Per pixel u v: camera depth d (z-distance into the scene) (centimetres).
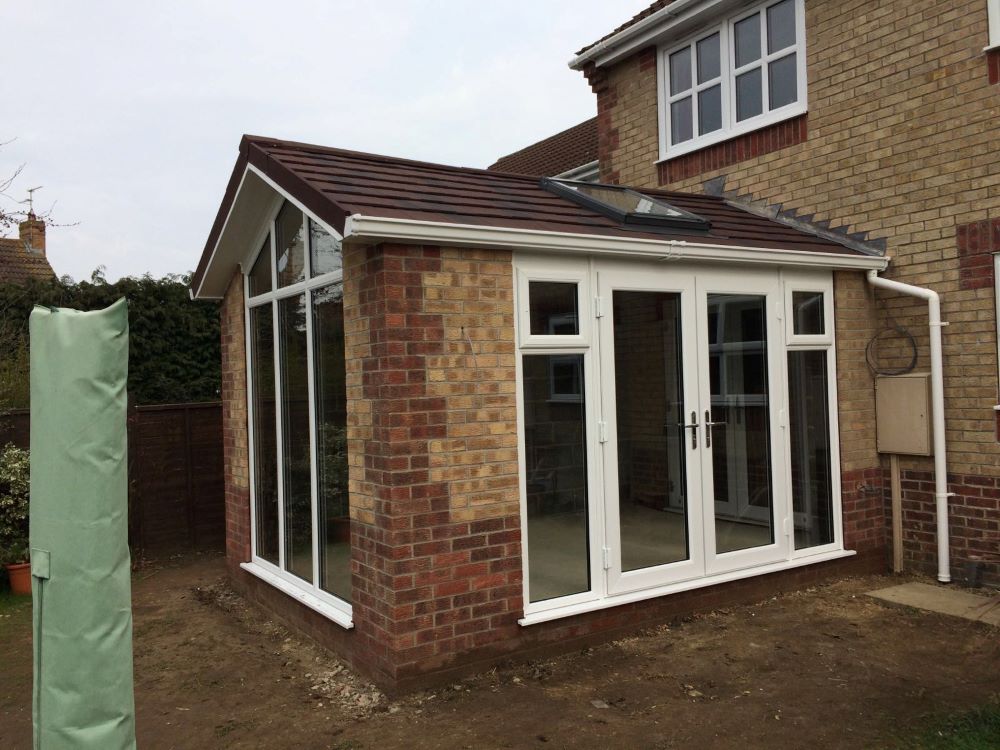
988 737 421
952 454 710
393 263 494
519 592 537
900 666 528
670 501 620
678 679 513
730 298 661
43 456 254
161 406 952
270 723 477
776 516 681
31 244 1523
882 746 419
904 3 740
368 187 554
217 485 999
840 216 796
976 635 528
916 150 731
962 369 701
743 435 666
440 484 507
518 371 543
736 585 652
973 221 690
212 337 1195
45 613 251
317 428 607
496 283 534
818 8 818
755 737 434
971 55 690
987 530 687
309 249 610
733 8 913
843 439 730
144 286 1132
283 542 674
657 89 1023
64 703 247
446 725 456
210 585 820
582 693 494
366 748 435
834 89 802
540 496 553
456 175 670
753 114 906
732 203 896
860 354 746
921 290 710
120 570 255
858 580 726
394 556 490
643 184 1048
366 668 527
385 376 493
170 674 570
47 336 256
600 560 577
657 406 614
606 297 586
